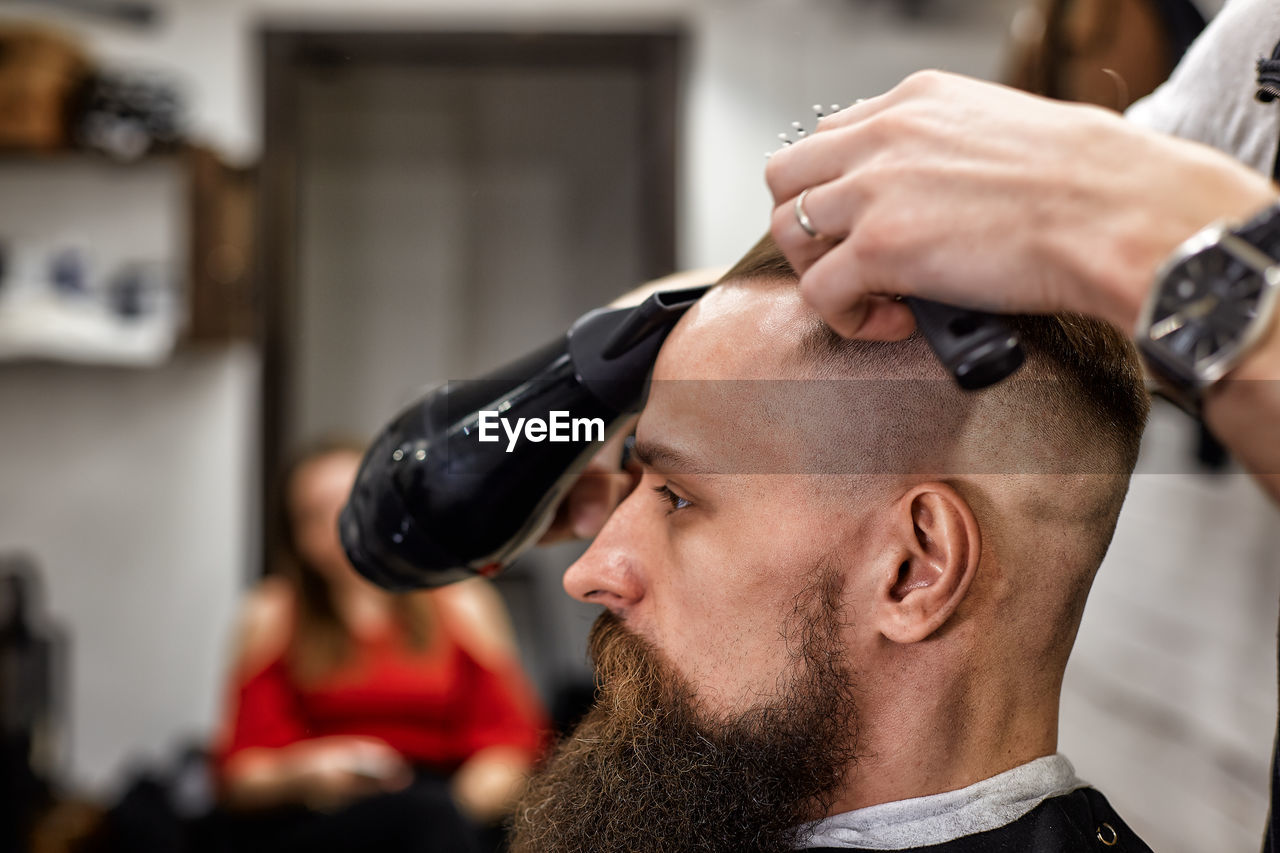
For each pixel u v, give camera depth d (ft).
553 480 1.88
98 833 7.63
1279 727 1.75
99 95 8.18
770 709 1.78
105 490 9.10
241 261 8.97
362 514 2.00
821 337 1.71
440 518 1.89
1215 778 5.70
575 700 7.93
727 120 9.11
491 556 1.97
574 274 10.49
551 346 1.89
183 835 6.70
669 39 9.16
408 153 10.43
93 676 9.09
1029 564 1.76
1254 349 1.04
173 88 8.35
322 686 7.14
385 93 10.35
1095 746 7.16
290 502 7.29
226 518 9.12
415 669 7.26
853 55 8.87
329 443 7.52
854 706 1.77
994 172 1.15
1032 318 1.71
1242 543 5.55
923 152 1.19
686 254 9.20
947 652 1.76
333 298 10.28
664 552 1.89
